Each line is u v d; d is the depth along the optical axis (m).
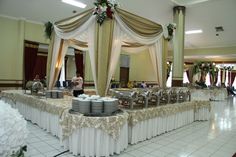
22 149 1.10
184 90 5.69
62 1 7.45
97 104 3.14
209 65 16.34
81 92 5.93
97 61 3.82
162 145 3.81
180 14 7.89
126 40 4.87
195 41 11.98
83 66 10.20
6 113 1.01
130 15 4.07
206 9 8.21
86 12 4.07
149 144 3.82
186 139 4.25
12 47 8.17
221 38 10.90
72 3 7.57
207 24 9.51
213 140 4.25
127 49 5.75
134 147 3.61
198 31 10.47
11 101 5.83
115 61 3.93
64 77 10.98
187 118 5.62
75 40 5.51
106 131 3.00
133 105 3.96
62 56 5.52
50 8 7.77
